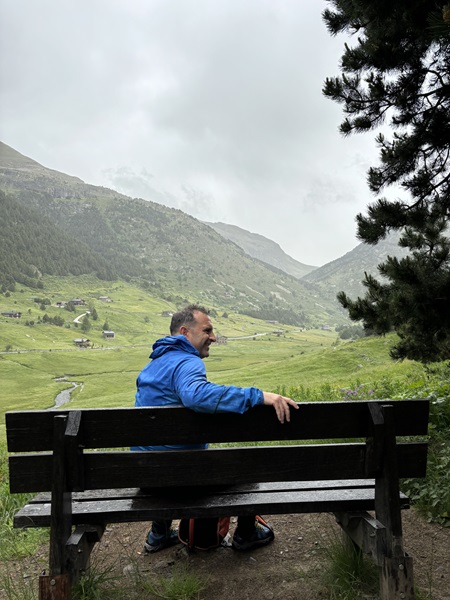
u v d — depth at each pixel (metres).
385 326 7.55
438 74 6.90
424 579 3.40
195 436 2.98
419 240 7.53
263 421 3.01
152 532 3.99
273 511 3.16
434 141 7.01
